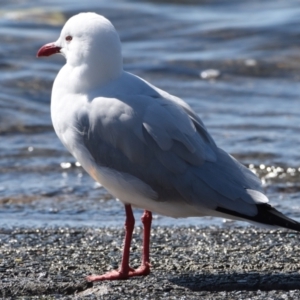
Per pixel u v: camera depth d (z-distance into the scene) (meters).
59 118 9.98
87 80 9.86
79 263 10.49
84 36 9.88
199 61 26.66
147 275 9.91
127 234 9.99
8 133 19.20
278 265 10.27
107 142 9.60
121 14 32.62
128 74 10.09
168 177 9.41
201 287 9.41
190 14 33.22
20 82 22.97
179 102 9.95
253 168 16.56
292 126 19.98
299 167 16.58
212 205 9.28
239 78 25.38
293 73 25.98
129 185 9.59
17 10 32.56
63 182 15.72
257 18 32.03
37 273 9.98
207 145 9.62
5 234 11.99
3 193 14.88
